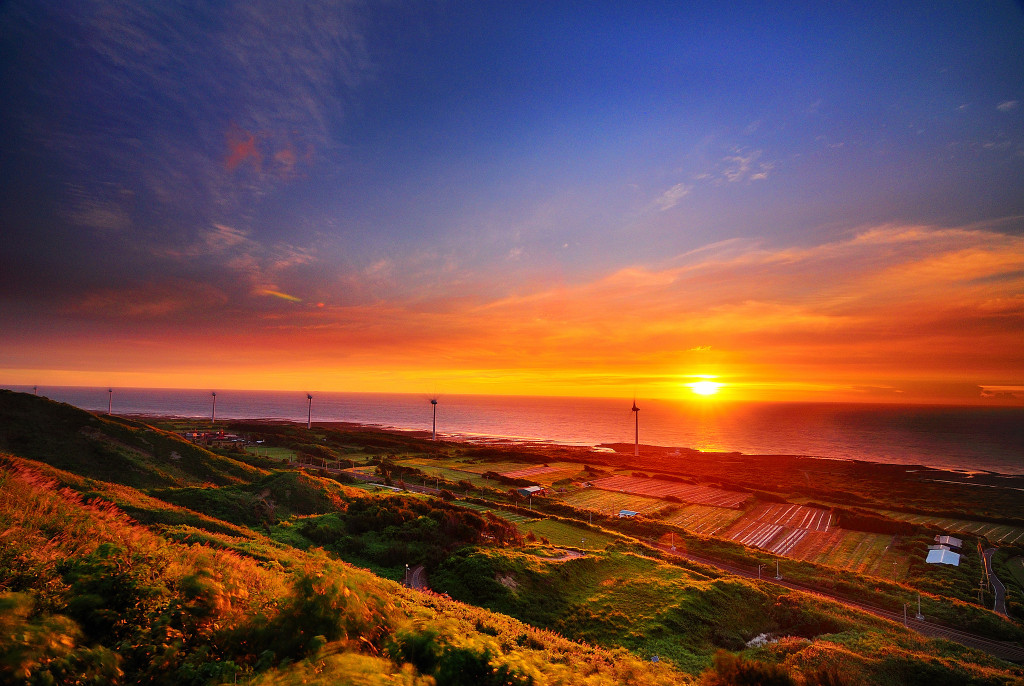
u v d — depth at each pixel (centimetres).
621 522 9969
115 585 1192
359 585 1397
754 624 4778
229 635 1118
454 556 5578
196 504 6588
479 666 1208
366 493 9088
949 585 7400
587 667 2128
